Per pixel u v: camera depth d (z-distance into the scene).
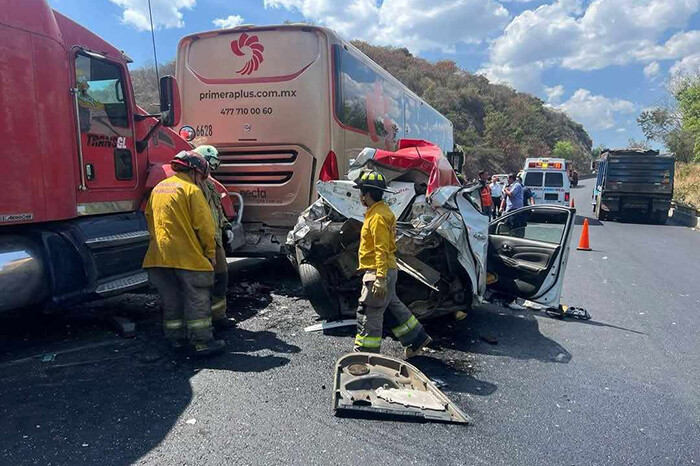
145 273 5.34
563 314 6.10
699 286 8.20
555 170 19.00
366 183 4.14
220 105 7.26
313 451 3.04
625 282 8.39
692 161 38.47
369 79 8.46
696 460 3.11
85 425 3.27
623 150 20.44
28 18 4.14
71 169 4.61
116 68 5.28
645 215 19.92
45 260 4.44
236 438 3.16
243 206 7.14
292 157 7.06
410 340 4.46
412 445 3.16
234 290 6.84
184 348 4.64
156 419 3.37
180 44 7.43
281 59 6.99
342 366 4.02
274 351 4.66
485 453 3.10
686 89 42.12
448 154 14.96
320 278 5.37
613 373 4.46
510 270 6.24
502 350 4.96
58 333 5.01
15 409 3.45
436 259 5.37
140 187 5.67
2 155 3.99
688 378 4.40
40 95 4.25
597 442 3.28
